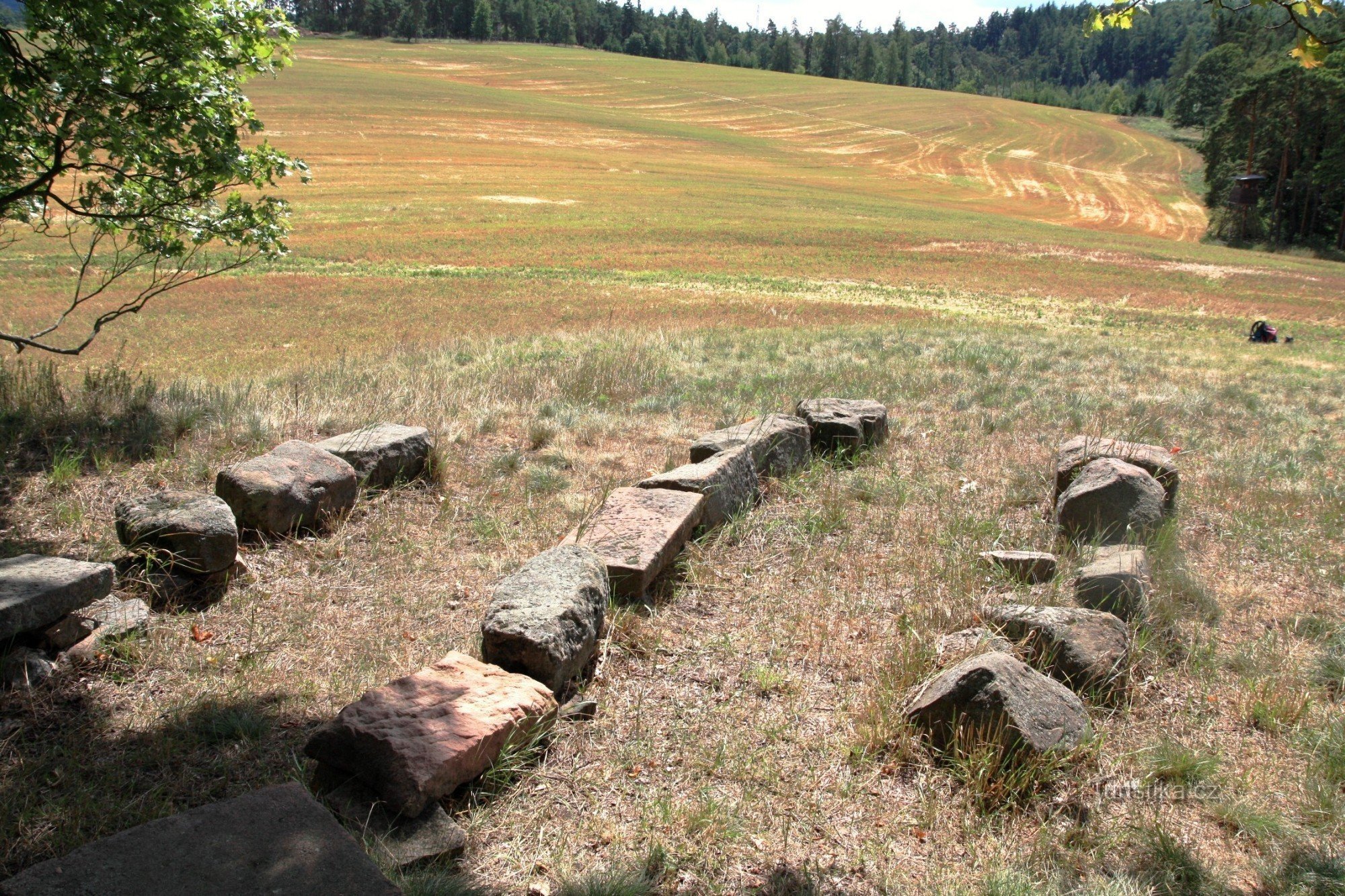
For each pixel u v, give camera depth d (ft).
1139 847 10.65
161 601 14.89
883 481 22.59
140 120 23.24
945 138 381.81
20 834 9.94
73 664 13.00
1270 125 228.43
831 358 42.47
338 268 116.26
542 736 11.98
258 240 27.99
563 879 9.78
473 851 10.25
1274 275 142.72
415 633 14.60
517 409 28.32
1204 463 25.81
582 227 155.63
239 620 14.69
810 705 13.24
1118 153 361.92
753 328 68.59
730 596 16.55
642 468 23.17
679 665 14.23
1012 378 37.76
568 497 20.47
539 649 12.46
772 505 20.84
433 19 611.06
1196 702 13.67
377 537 18.02
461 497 20.48
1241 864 10.48
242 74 26.40
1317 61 15.52
